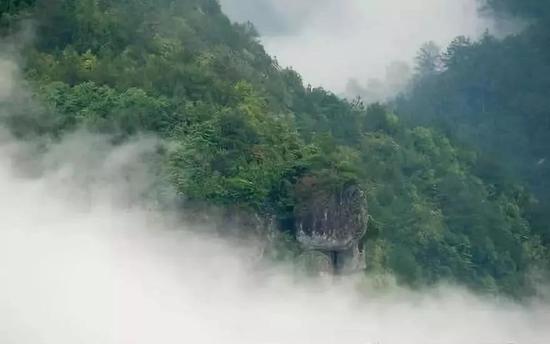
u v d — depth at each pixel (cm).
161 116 17775
